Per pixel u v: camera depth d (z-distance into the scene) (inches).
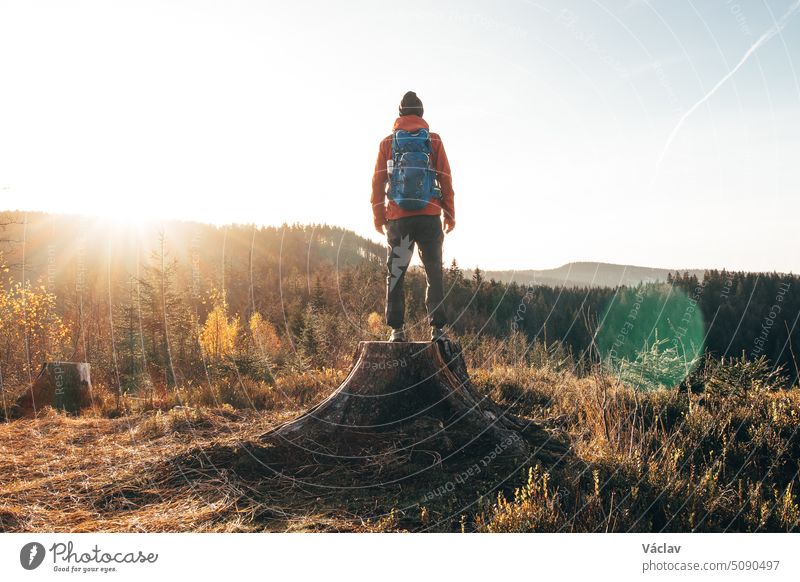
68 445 194.2
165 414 239.9
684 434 177.2
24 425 234.2
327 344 446.3
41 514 131.1
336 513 130.4
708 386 213.3
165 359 397.7
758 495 130.0
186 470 154.9
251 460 157.5
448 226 197.2
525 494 128.3
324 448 164.9
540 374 278.1
